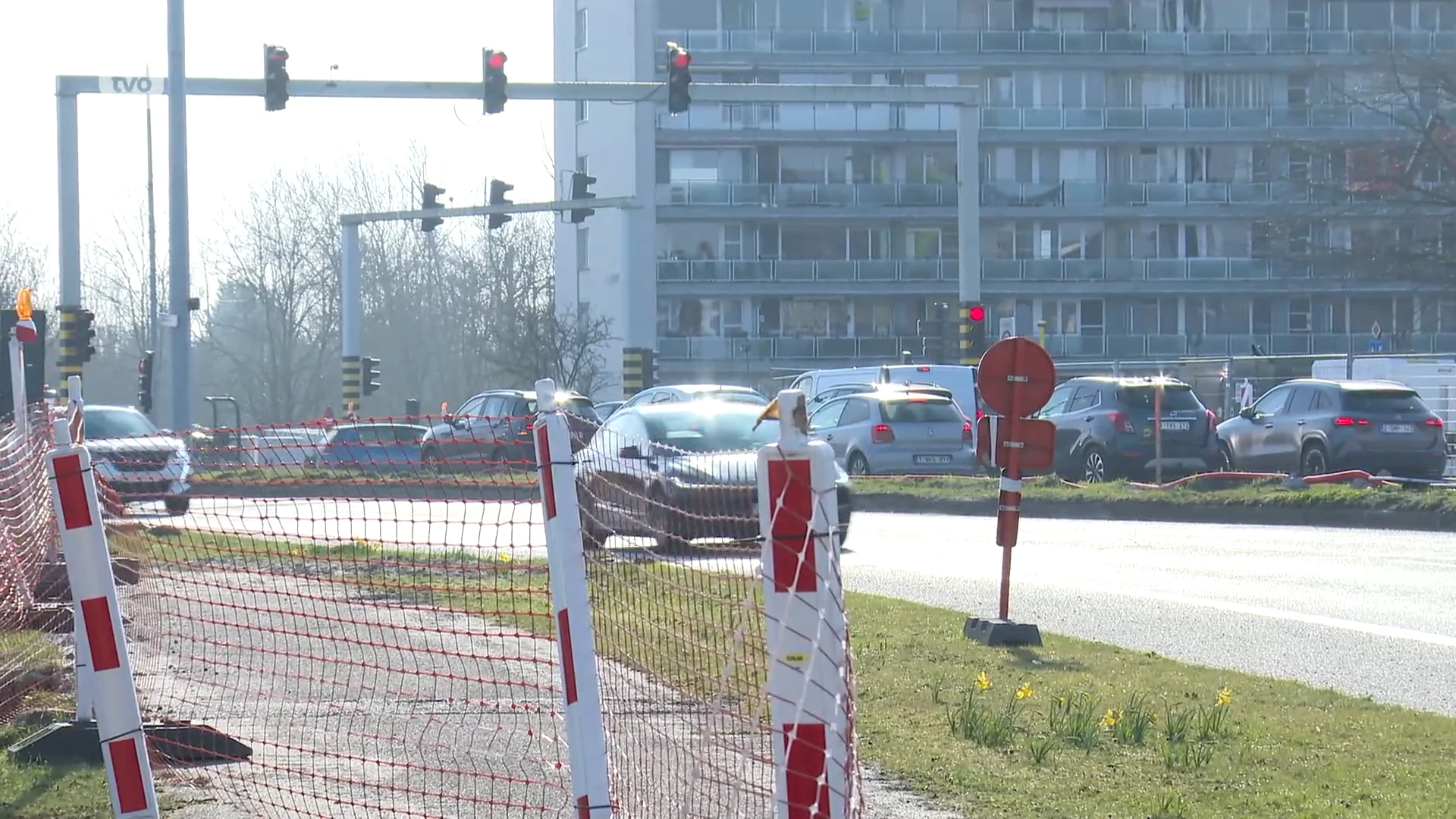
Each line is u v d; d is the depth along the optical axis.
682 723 5.59
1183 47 70.69
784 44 70.06
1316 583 15.51
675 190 70.00
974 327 30.97
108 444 10.57
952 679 9.12
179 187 26.78
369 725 7.89
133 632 8.45
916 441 30.88
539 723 7.88
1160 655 10.39
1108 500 25.95
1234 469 30.83
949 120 70.50
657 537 5.44
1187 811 6.16
